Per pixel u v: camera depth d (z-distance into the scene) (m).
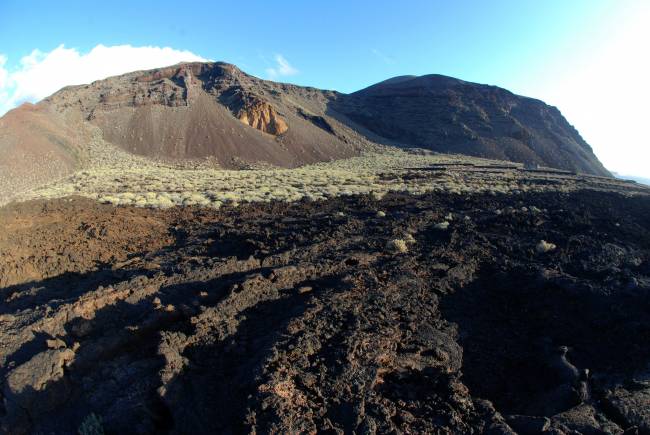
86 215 21.59
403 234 16.45
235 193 28.53
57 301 11.10
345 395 6.80
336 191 29.25
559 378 8.14
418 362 8.16
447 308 10.70
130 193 28.16
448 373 7.98
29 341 9.55
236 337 8.70
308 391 6.85
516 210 20.98
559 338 9.65
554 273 12.18
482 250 14.70
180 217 22.20
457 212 21.53
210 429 6.52
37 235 18.14
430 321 9.84
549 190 28.66
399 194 29.06
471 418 6.76
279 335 8.30
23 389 8.06
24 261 15.65
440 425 6.53
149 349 8.75
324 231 16.94
